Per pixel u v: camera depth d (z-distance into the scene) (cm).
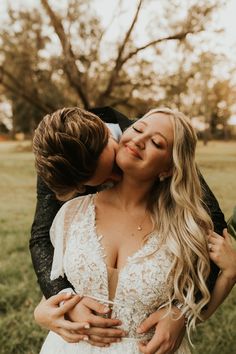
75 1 853
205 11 802
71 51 884
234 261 175
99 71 909
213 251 173
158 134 161
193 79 912
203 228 176
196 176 171
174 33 828
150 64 895
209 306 180
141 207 176
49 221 195
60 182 163
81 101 955
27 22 880
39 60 914
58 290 179
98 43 872
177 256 165
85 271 167
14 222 684
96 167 162
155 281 164
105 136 160
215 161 1421
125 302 166
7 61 918
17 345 334
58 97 969
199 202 174
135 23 837
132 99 937
